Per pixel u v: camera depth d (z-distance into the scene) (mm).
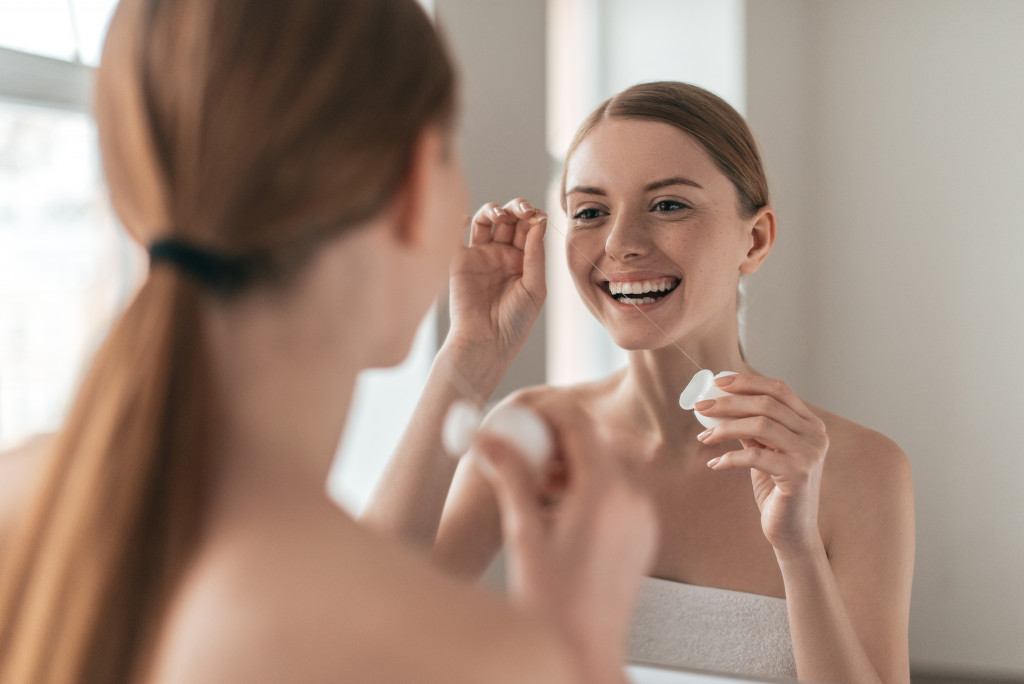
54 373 753
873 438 730
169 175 260
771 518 684
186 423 250
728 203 743
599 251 763
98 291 450
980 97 691
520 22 924
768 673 726
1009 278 688
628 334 751
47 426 751
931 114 708
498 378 725
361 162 267
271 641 231
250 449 272
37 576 263
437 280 323
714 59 783
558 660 236
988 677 702
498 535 715
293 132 254
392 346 321
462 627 233
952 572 711
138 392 248
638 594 774
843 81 732
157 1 272
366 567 249
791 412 679
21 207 751
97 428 252
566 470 317
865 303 733
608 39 856
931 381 715
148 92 266
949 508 712
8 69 736
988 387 697
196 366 252
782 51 750
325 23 267
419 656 226
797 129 746
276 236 259
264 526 255
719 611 744
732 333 753
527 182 924
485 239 737
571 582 284
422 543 688
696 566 753
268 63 257
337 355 288
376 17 279
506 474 307
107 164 283
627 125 753
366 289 288
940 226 709
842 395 743
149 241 267
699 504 750
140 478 247
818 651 686
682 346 742
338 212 267
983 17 687
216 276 259
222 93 256
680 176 744
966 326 704
